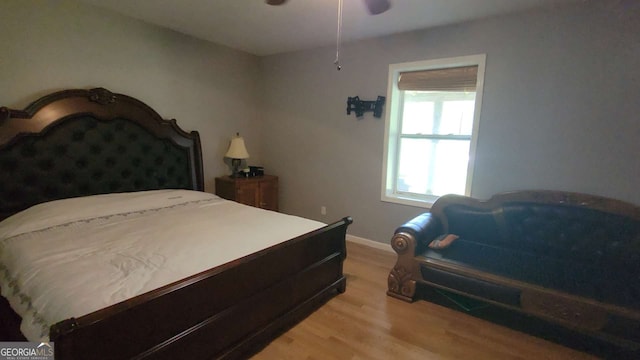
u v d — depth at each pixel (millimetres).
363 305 2354
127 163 2912
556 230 2389
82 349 1063
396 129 3393
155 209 2605
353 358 1795
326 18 2730
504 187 2730
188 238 1944
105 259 1603
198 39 3438
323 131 3758
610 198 2262
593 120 2336
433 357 1821
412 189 3430
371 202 3520
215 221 2336
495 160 2742
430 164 3275
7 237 1870
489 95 2707
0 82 2258
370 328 2076
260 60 4172
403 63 3104
